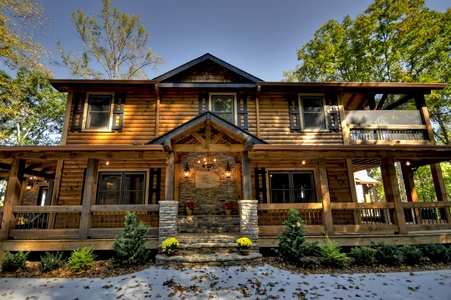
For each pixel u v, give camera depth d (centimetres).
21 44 1180
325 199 744
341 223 922
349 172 970
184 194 992
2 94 1587
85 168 918
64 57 1967
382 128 1012
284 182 971
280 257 668
